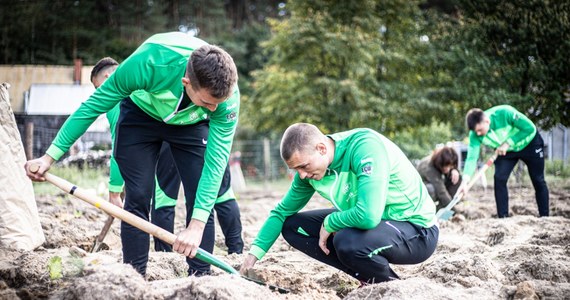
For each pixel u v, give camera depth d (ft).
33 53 103.96
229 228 15.52
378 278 11.02
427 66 56.34
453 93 52.85
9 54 102.42
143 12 118.01
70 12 108.58
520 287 10.43
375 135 11.02
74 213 24.36
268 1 141.49
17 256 12.67
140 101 10.84
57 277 10.94
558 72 45.37
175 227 22.71
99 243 15.49
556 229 19.81
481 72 48.93
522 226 20.74
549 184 40.27
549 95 45.73
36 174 10.23
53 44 105.29
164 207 14.92
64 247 15.61
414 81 60.49
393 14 61.57
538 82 46.32
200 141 11.74
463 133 66.59
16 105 63.72
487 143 22.75
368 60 59.06
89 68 67.82
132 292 9.30
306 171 10.62
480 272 12.24
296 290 11.51
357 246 10.66
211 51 9.56
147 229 10.49
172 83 10.16
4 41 102.12
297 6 63.00
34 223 14.19
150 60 10.05
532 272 12.35
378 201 10.39
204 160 10.88
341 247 10.79
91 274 9.88
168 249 15.20
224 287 9.46
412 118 59.41
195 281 9.64
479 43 49.88
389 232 10.86
